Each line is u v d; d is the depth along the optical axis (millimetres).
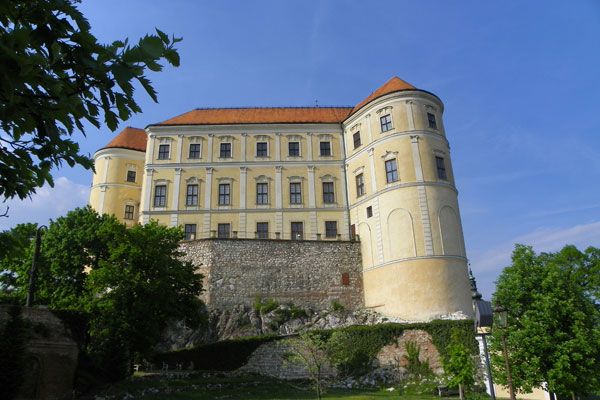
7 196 5949
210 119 55125
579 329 23484
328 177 51906
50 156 5680
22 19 4594
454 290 41938
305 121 54125
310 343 35469
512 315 24938
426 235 43000
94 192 55500
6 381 21391
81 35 4578
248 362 37781
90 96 4887
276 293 45438
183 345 41438
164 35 4504
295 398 29531
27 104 4676
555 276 24812
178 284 34844
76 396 25797
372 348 37375
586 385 23109
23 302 37875
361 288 46656
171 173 51219
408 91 47438
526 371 23234
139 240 33250
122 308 30781
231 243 46656
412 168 45125
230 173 51562
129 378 29953
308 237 49719
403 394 32938
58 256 39750
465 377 26938
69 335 26562
